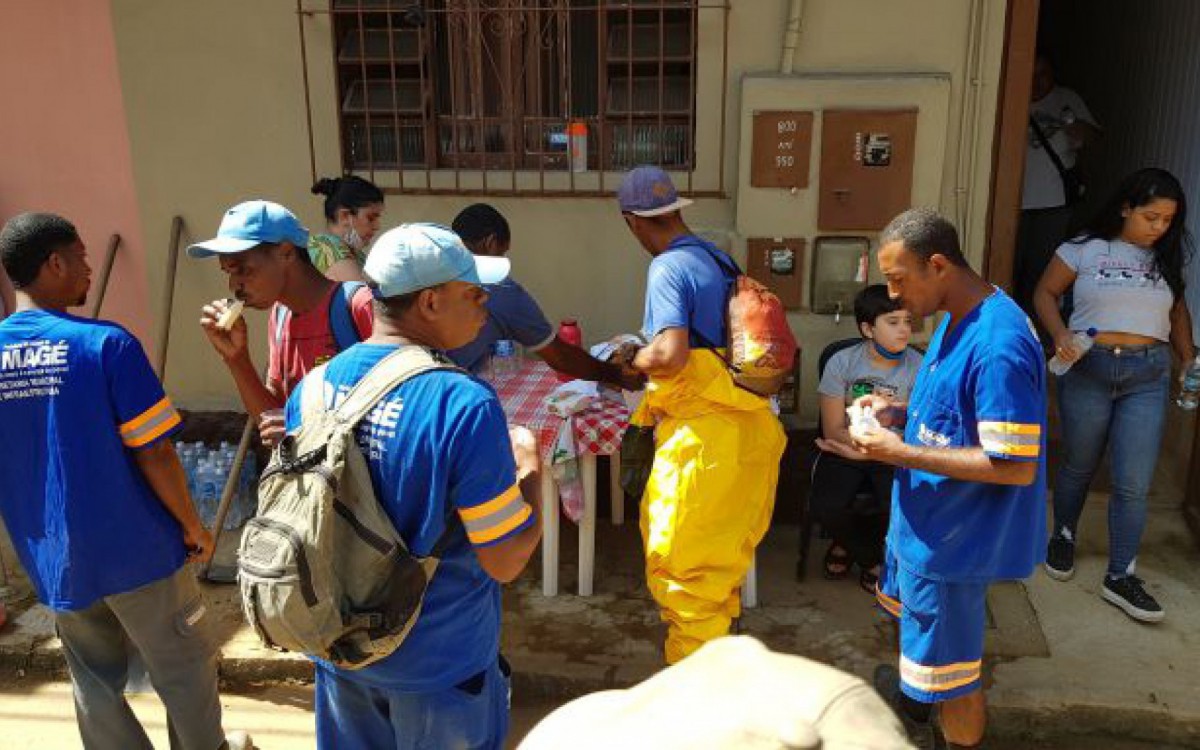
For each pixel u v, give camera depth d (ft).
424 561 6.73
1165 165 18.57
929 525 8.62
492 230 10.61
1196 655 11.76
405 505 6.60
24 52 15.15
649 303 10.43
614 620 12.71
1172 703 10.92
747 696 2.69
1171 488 15.35
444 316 6.84
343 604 6.62
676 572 10.75
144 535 8.84
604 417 12.37
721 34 13.89
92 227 15.78
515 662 11.90
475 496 6.57
